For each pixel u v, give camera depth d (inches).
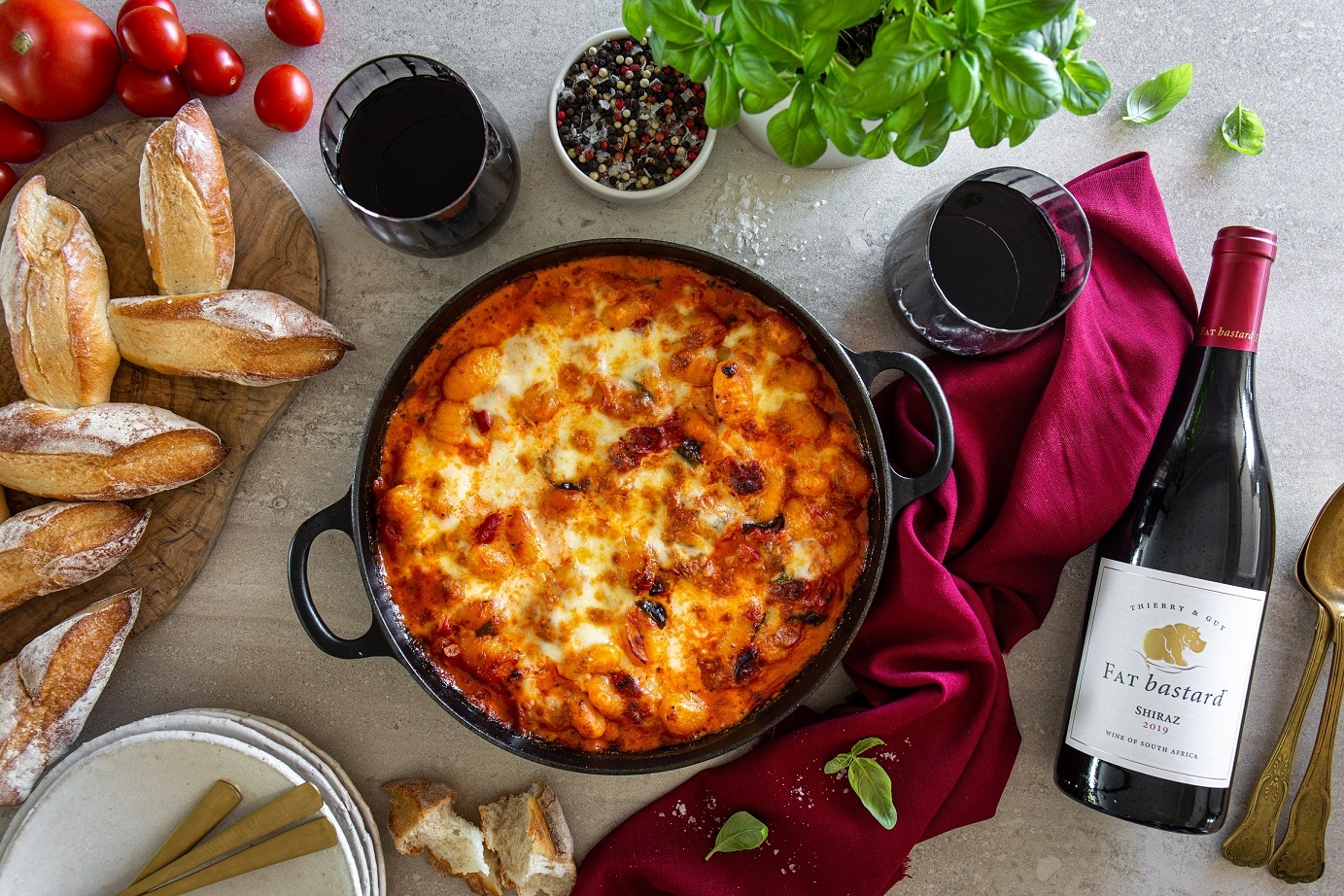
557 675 21.8
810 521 21.9
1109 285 23.5
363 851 23.1
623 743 22.0
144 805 22.3
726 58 17.6
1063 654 24.6
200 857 22.1
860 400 21.3
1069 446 22.6
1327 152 24.7
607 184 22.8
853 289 24.5
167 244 22.1
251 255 23.4
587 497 21.9
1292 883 24.4
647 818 24.1
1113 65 24.8
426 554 21.7
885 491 21.2
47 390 22.1
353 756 24.4
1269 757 24.1
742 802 23.9
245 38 24.1
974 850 24.8
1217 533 22.4
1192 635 21.2
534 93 24.3
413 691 24.4
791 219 24.5
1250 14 24.7
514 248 24.4
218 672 24.3
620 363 22.0
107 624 22.4
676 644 21.8
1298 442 24.6
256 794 22.4
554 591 21.7
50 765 23.0
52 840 22.2
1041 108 16.2
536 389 21.8
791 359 22.0
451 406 21.6
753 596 21.9
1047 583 23.7
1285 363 24.7
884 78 15.9
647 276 22.1
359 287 24.2
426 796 23.6
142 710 24.2
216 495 23.5
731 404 21.5
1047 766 24.6
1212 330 21.6
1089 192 23.5
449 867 24.0
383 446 22.0
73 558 22.1
